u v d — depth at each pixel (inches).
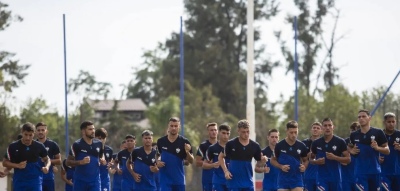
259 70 6245.1
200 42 6097.4
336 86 5113.2
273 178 2007.9
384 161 1850.4
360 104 5000.0
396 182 1860.2
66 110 3061.0
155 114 5285.4
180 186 1804.9
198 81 6008.9
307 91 5816.9
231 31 6117.1
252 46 2568.9
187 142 1809.8
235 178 1675.7
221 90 6038.4
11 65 5019.7
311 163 1850.4
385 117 1840.6
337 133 4832.7
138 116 6811.0
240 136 1676.9
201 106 5684.1
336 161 1825.8
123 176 2069.4
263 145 5797.2
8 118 4330.7
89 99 5816.9
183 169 1814.7
